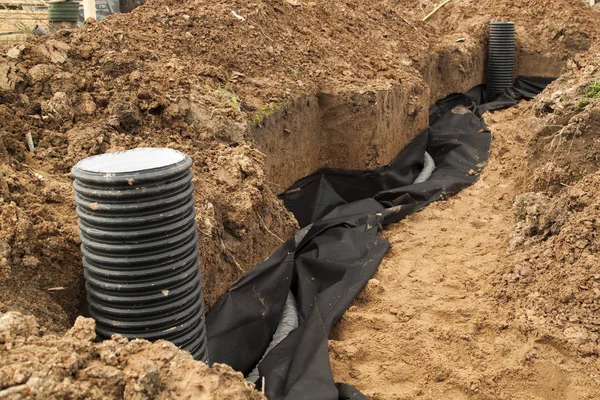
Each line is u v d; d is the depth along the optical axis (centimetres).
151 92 521
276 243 511
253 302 446
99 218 307
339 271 512
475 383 378
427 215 646
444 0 1407
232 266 448
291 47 758
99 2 1297
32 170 421
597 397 359
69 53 539
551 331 404
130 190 303
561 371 379
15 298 313
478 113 1023
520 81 1251
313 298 491
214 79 599
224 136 521
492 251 550
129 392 233
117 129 498
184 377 245
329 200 679
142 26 641
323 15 912
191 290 338
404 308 464
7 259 322
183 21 672
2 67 495
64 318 330
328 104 705
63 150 459
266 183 517
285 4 836
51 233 355
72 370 237
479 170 763
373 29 966
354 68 795
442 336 426
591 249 447
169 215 315
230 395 238
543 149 621
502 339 417
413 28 1091
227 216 456
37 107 485
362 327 450
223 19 701
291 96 636
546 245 491
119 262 312
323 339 407
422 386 383
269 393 366
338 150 719
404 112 801
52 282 342
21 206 369
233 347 412
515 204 589
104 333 328
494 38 1192
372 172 711
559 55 1238
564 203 507
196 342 347
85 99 506
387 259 546
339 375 397
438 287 495
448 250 564
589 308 416
